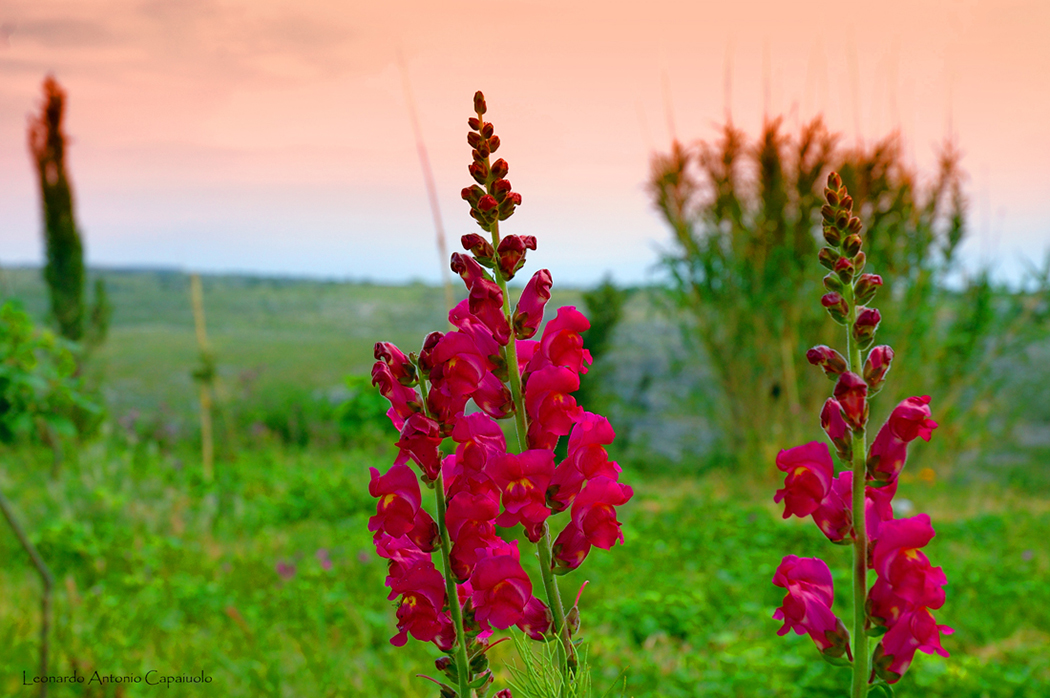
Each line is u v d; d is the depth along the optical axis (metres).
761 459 11.43
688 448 14.12
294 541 7.98
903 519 1.61
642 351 17.03
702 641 5.29
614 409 14.50
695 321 11.98
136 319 43.28
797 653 4.78
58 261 14.93
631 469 13.23
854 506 1.63
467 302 1.87
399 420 1.86
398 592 1.79
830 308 1.69
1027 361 11.80
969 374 11.70
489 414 1.82
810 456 1.65
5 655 4.54
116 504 8.42
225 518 8.71
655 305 11.96
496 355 1.81
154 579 6.27
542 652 1.80
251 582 6.48
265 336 37.78
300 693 4.46
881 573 1.60
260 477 10.91
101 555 6.80
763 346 11.31
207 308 47.59
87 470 9.84
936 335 11.41
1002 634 5.66
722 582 6.64
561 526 7.73
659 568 7.25
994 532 8.67
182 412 17.23
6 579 6.18
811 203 10.96
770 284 10.94
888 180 10.95
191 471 10.85
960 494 11.12
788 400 11.25
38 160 14.84
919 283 10.88
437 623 1.77
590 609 5.83
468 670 1.77
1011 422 12.89
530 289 1.83
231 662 4.70
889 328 10.89
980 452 12.83
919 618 1.59
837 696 4.16
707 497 10.28
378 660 5.00
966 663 4.54
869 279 1.68
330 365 27.73
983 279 11.34
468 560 1.74
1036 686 4.35
